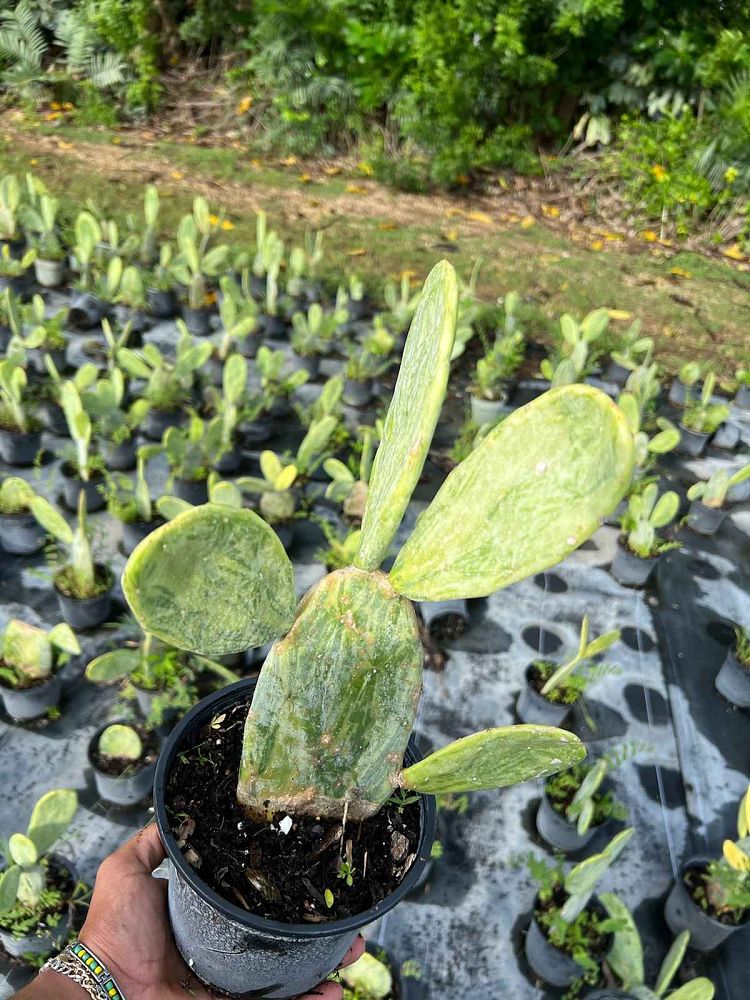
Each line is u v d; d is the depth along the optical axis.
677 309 4.39
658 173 5.29
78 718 1.89
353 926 0.70
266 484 2.36
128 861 0.93
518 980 1.58
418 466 0.60
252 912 0.71
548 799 1.79
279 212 4.80
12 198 3.79
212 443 2.49
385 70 5.55
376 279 4.18
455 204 5.41
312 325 3.25
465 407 3.36
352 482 2.36
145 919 0.89
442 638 2.27
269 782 0.75
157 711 1.75
